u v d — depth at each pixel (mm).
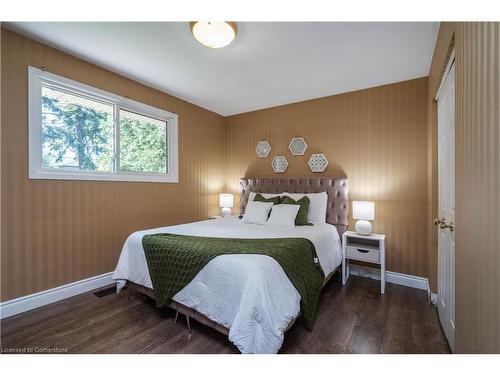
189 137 3789
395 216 2877
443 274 1897
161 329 1817
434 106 2320
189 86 3158
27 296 2100
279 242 2010
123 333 1766
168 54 2363
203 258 1696
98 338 1703
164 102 3373
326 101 3418
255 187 3979
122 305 2207
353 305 2260
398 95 2893
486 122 840
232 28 1847
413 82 2799
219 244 1936
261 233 2445
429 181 2557
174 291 1795
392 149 2912
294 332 1795
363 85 3031
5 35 1980
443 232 1924
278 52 2297
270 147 3973
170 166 3520
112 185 2764
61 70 2314
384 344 1657
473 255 968
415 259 2750
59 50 2295
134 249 2246
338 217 3182
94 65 2568
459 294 1179
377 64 2500
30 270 2127
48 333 1765
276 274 1547
